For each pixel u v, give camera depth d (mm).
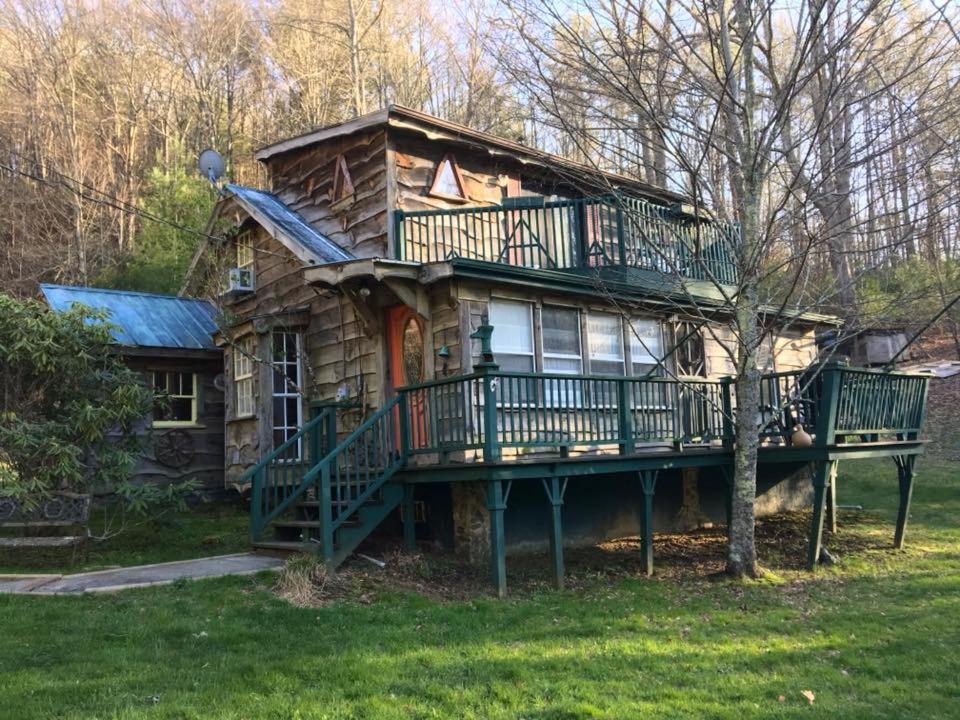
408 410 9328
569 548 10883
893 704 5086
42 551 9203
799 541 11453
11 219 24719
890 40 9648
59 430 8914
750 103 9109
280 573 7750
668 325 12945
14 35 26391
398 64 26984
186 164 25828
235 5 30078
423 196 12211
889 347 22156
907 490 11109
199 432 14320
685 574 9383
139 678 5055
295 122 27938
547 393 10680
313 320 12680
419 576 8570
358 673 5332
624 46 8367
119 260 23250
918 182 10875
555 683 5320
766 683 5453
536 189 14227
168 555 9312
